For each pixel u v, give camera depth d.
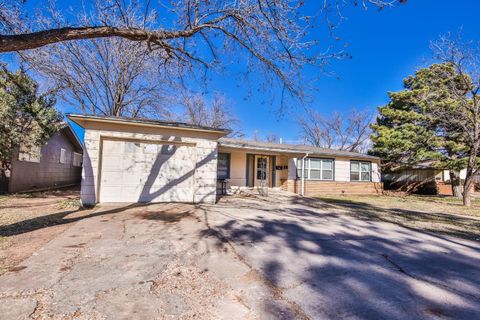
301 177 15.66
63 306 2.48
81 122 8.53
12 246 4.22
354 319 2.49
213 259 3.97
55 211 7.43
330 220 7.66
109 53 15.97
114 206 8.30
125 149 8.93
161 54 7.16
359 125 32.66
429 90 15.12
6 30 5.23
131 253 4.05
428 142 16.81
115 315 2.37
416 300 2.93
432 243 5.47
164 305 2.58
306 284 3.23
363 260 4.21
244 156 14.80
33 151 11.38
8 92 10.27
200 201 9.66
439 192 19.84
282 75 6.09
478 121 12.38
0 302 2.52
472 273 3.81
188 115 27.75
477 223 8.02
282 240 5.20
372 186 18.25
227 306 2.63
